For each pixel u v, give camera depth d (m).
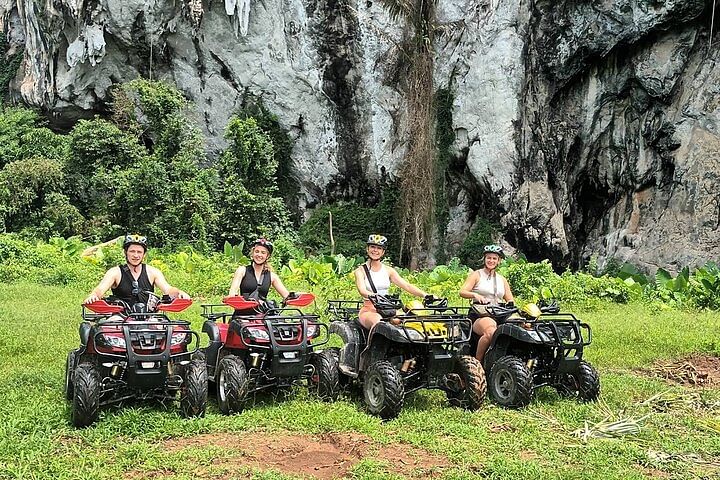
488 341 6.95
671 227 22.84
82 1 26.73
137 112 26.94
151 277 6.52
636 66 23.55
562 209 24.84
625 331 10.30
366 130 26.97
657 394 7.20
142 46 27.31
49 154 27.00
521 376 6.47
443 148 25.47
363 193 27.69
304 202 27.95
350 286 15.42
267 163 26.08
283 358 6.19
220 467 4.95
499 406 6.63
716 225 22.20
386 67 26.53
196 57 27.59
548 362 6.85
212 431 5.73
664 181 23.86
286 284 15.76
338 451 5.39
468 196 25.62
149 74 28.08
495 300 7.30
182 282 15.27
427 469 4.98
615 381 7.55
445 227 25.55
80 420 5.55
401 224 26.12
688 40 22.97
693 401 7.07
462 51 25.02
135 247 6.38
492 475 4.87
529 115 24.28
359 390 6.84
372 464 4.96
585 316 12.12
